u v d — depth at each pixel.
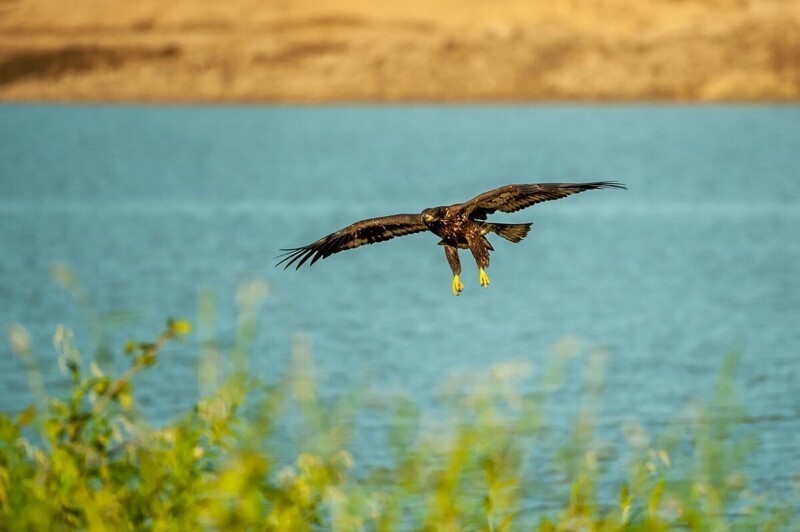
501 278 47.00
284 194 84.31
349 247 9.37
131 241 57.78
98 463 11.13
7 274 46.41
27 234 60.12
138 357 11.95
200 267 49.53
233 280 46.22
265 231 62.97
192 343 32.41
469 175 100.06
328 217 69.94
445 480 10.10
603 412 24.14
